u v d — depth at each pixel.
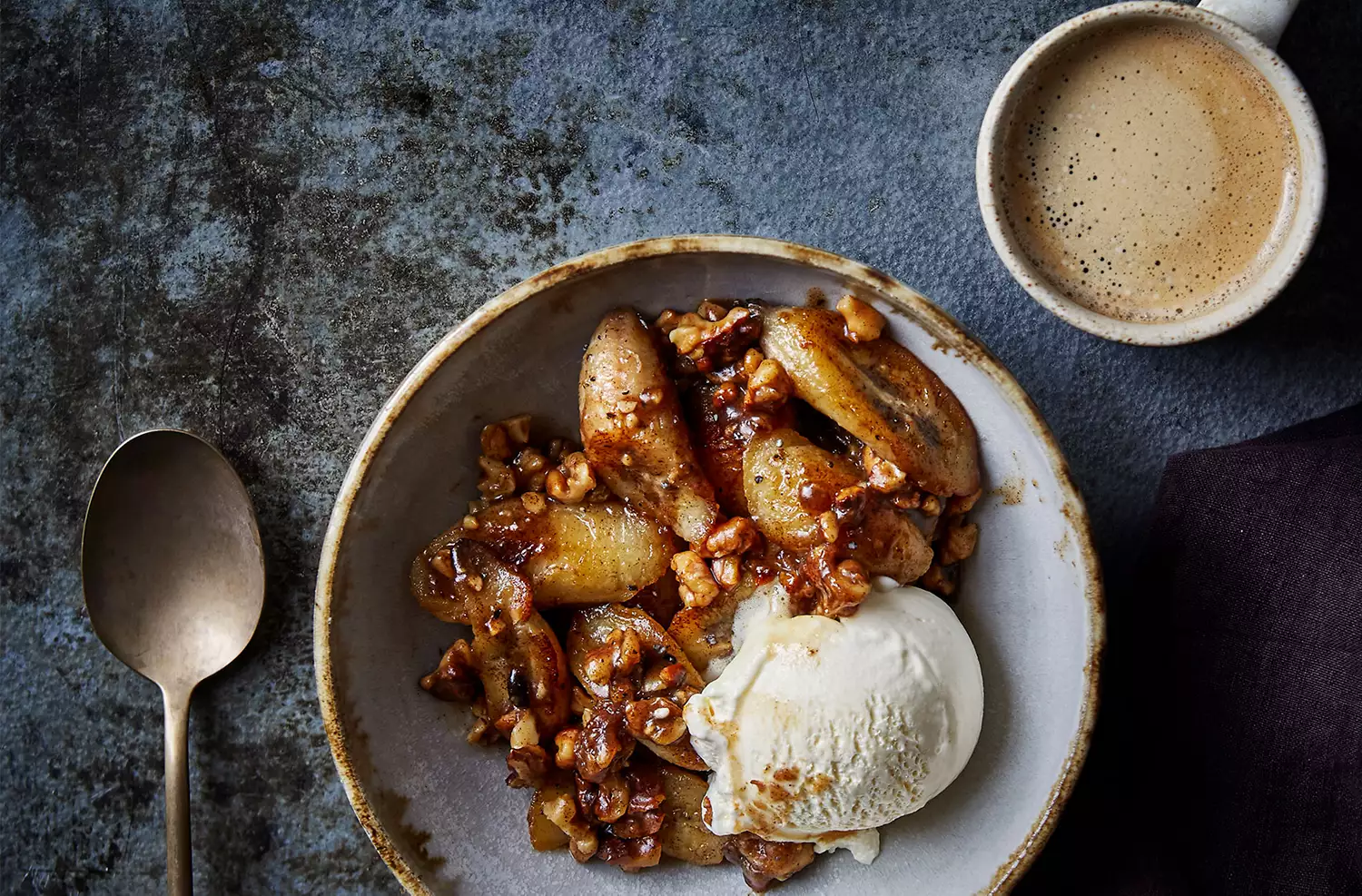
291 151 0.46
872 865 0.43
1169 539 0.44
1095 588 0.40
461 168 0.46
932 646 0.41
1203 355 0.45
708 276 0.41
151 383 0.46
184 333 0.46
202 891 0.47
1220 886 0.43
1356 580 0.42
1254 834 0.43
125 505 0.45
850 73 0.45
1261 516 0.43
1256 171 0.43
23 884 0.47
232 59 0.46
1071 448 0.46
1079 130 0.43
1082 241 0.44
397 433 0.41
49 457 0.47
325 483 0.46
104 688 0.47
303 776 0.46
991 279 0.45
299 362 0.46
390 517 0.42
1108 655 0.46
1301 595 0.43
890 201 0.45
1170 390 0.46
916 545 0.41
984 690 0.42
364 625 0.42
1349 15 0.45
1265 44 0.42
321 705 0.41
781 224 0.45
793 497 0.41
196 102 0.46
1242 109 0.43
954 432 0.41
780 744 0.41
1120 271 0.44
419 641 0.43
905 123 0.45
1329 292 0.45
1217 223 0.43
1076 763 0.41
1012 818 0.42
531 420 0.43
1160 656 0.44
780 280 0.41
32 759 0.47
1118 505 0.46
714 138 0.45
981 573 0.42
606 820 0.42
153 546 0.45
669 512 0.42
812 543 0.41
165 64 0.46
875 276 0.40
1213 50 0.43
